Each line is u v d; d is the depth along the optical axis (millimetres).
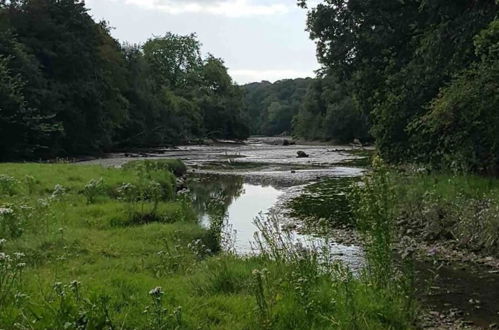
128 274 7789
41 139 42125
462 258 10875
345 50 27438
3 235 9578
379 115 24438
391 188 8125
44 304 5625
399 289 6684
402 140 22984
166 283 7371
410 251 6965
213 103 99000
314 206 18781
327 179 28062
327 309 6285
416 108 21688
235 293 7133
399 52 25688
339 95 84688
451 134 18312
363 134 81250
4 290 5945
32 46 45656
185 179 28438
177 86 104812
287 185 26016
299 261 7301
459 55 19375
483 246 11344
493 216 11555
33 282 6781
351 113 81375
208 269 8117
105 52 57875
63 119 46062
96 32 52594
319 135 92625
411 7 25375
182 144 76250
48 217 11258
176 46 106625
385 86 25312
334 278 7062
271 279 6895
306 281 6352
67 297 5598
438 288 8828
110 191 16078
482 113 16531
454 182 15852
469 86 16453
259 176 30500
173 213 13227
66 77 47625
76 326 5012
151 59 90000
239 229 14562
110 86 54344
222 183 27344
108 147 54594
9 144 39438
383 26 26281
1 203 12664
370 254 7348
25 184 16125
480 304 8023
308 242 11820
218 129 98500
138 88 67438
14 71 40969
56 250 9211
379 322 6160
